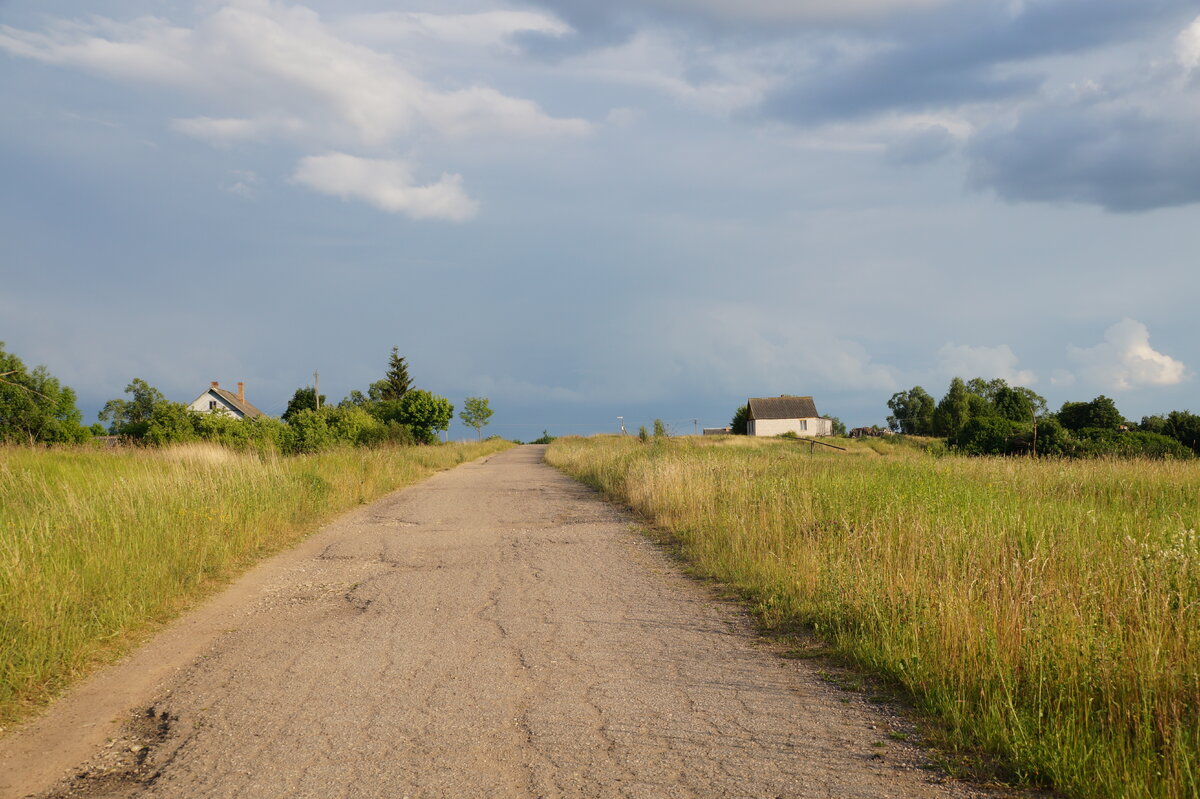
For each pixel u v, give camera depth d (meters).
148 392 79.56
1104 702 4.34
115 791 3.98
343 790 3.83
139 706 5.23
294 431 32.78
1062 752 3.75
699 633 6.52
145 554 8.69
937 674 4.96
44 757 4.45
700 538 10.67
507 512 15.55
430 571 9.63
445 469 32.94
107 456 19.25
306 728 4.67
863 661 5.52
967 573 6.84
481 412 101.12
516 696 5.09
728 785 3.75
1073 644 4.72
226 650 6.44
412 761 4.14
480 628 6.83
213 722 4.84
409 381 102.25
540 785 3.81
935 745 4.19
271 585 9.07
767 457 22.47
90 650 6.30
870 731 4.39
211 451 20.97
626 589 8.27
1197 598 5.54
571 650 6.09
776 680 5.31
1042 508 10.17
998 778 3.77
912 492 11.11
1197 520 9.20
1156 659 4.43
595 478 22.09
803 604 6.99
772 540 9.50
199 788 3.93
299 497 14.92
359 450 32.31
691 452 25.41
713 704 4.87
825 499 11.23
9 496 12.34
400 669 5.74
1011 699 4.36
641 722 4.59
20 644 5.77
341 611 7.73
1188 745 3.77
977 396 81.94
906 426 112.12
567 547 11.05
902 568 7.20
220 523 10.83
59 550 7.97
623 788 3.75
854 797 3.61
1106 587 5.78
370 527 13.77
